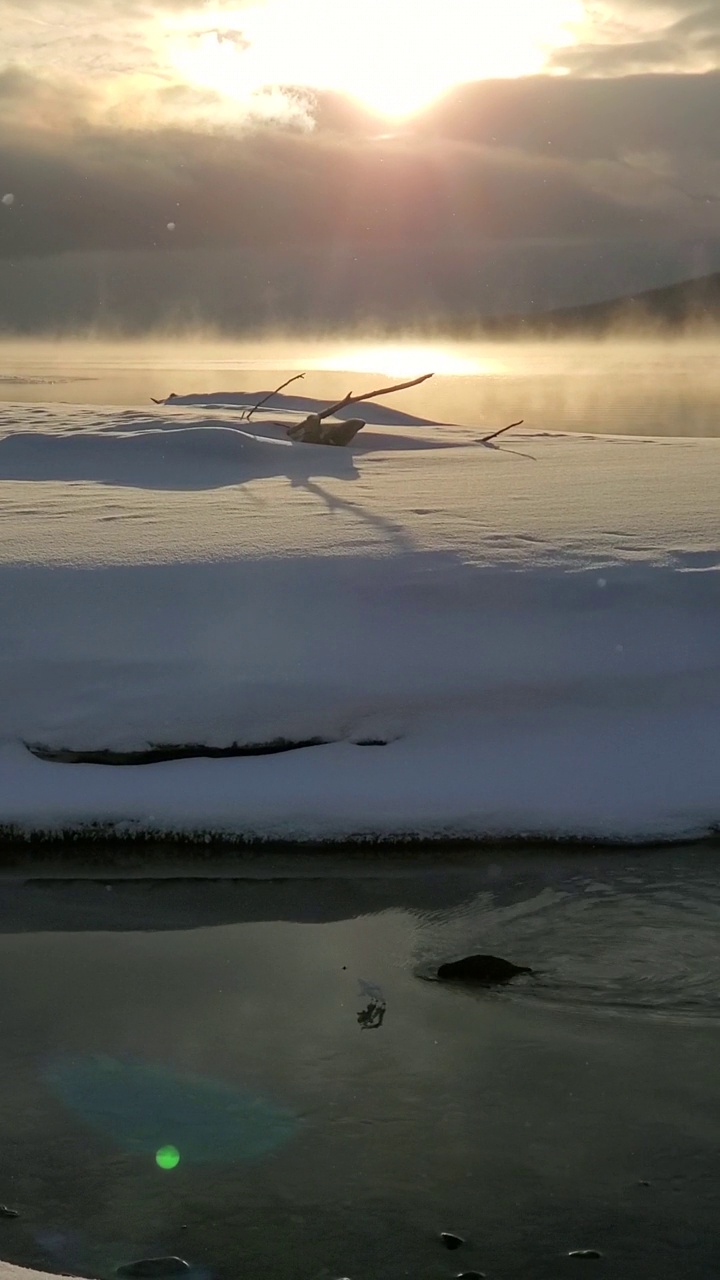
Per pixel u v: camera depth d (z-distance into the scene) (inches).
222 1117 116.4
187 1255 98.0
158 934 159.3
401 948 153.6
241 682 193.5
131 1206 103.7
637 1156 110.1
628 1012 135.1
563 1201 104.4
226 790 184.5
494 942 153.3
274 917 163.8
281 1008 138.1
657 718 193.8
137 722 189.6
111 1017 136.0
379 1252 98.4
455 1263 97.2
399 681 195.0
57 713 191.3
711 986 140.9
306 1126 115.0
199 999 140.6
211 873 176.1
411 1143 112.0
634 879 168.7
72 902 169.0
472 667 197.6
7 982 145.3
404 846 177.9
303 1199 104.9
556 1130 114.3
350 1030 132.3
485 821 179.9
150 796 183.6
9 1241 99.3
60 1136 113.4
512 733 191.5
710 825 179.5
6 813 180.7
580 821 179.9
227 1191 106.0
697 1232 100.5
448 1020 134.7
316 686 193.6
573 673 197.0
